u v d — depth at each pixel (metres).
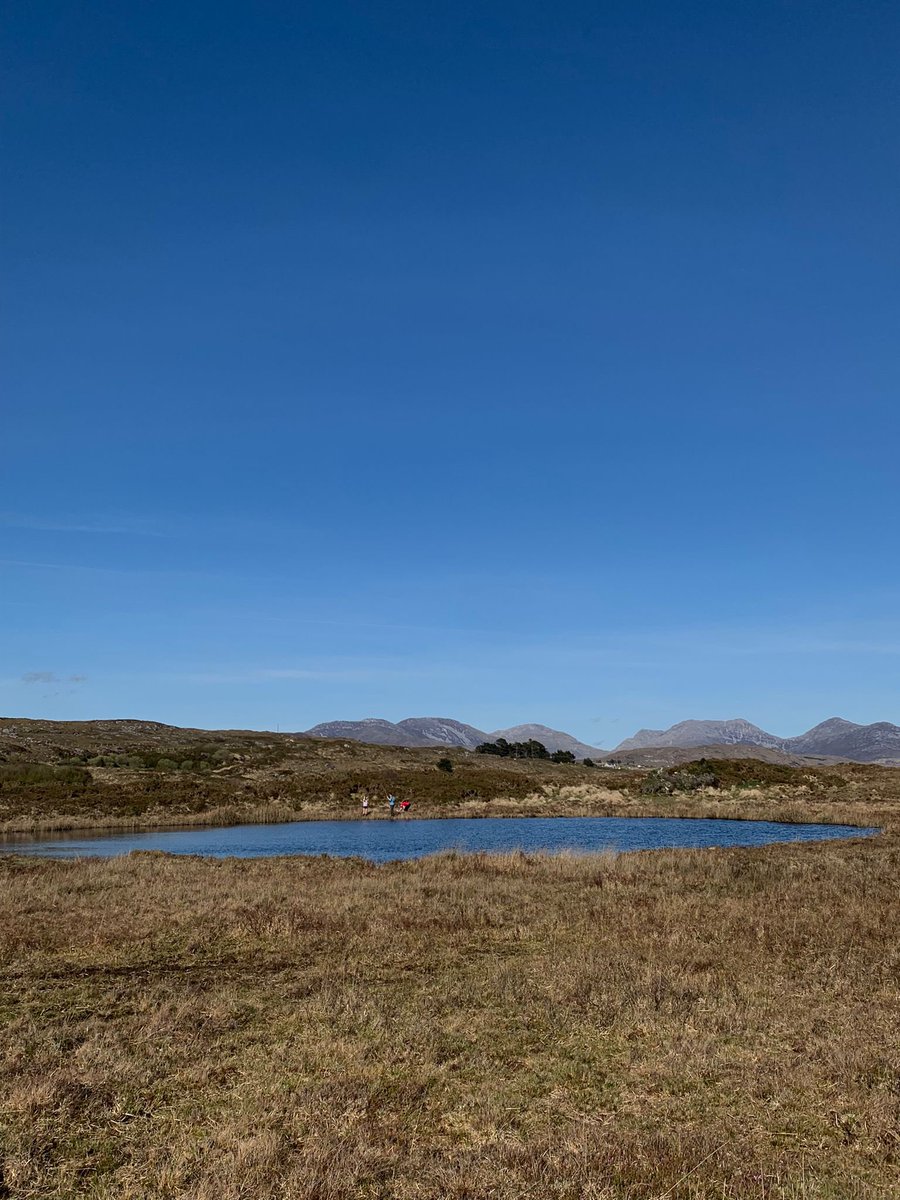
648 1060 10.15
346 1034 11.12
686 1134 8.11
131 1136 8.27
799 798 69.19
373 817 60.84
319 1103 8.86
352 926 18.25
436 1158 7.71
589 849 40.50
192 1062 10.19
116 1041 10.80
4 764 67.62
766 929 17.03
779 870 25.86
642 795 71.62
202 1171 7.45
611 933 17.17
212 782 68.50
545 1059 10.24
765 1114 8.66
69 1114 8.75
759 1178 7.30
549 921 18.55
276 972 14.68
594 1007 12.16
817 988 13.02
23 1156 7.77
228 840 46.50
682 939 16.33
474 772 80.25
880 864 27.09
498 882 24.81
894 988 12.95
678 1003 12.23
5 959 15.65
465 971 14.44
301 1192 7.05
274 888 23.38
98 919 19.00
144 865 29.30
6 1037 11.03
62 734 90.69
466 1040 10.90
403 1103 8.94
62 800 58.50
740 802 67.50
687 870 26.75
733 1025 11.39
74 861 30.55
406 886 23.61
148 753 80.25
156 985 13.65
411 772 77.00
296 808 63.22
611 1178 7.35
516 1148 7.83
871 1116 8.43
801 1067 9.77
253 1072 9.83
